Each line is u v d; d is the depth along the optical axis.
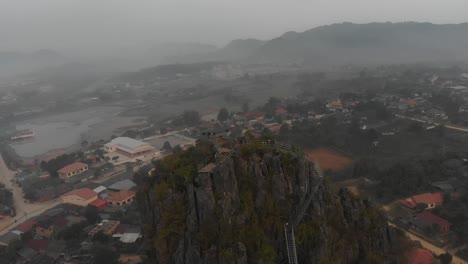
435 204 135.12
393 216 130.50
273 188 69.19
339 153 196.50
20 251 129.88
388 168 165.12
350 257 71.50
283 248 65.12
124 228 139.25
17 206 179.62
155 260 75.12
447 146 196.00
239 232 63.28
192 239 63.31
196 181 67.06
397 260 79.88
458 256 107.50
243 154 71.31
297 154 75.06
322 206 70.94
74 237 136.88
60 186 192.38
